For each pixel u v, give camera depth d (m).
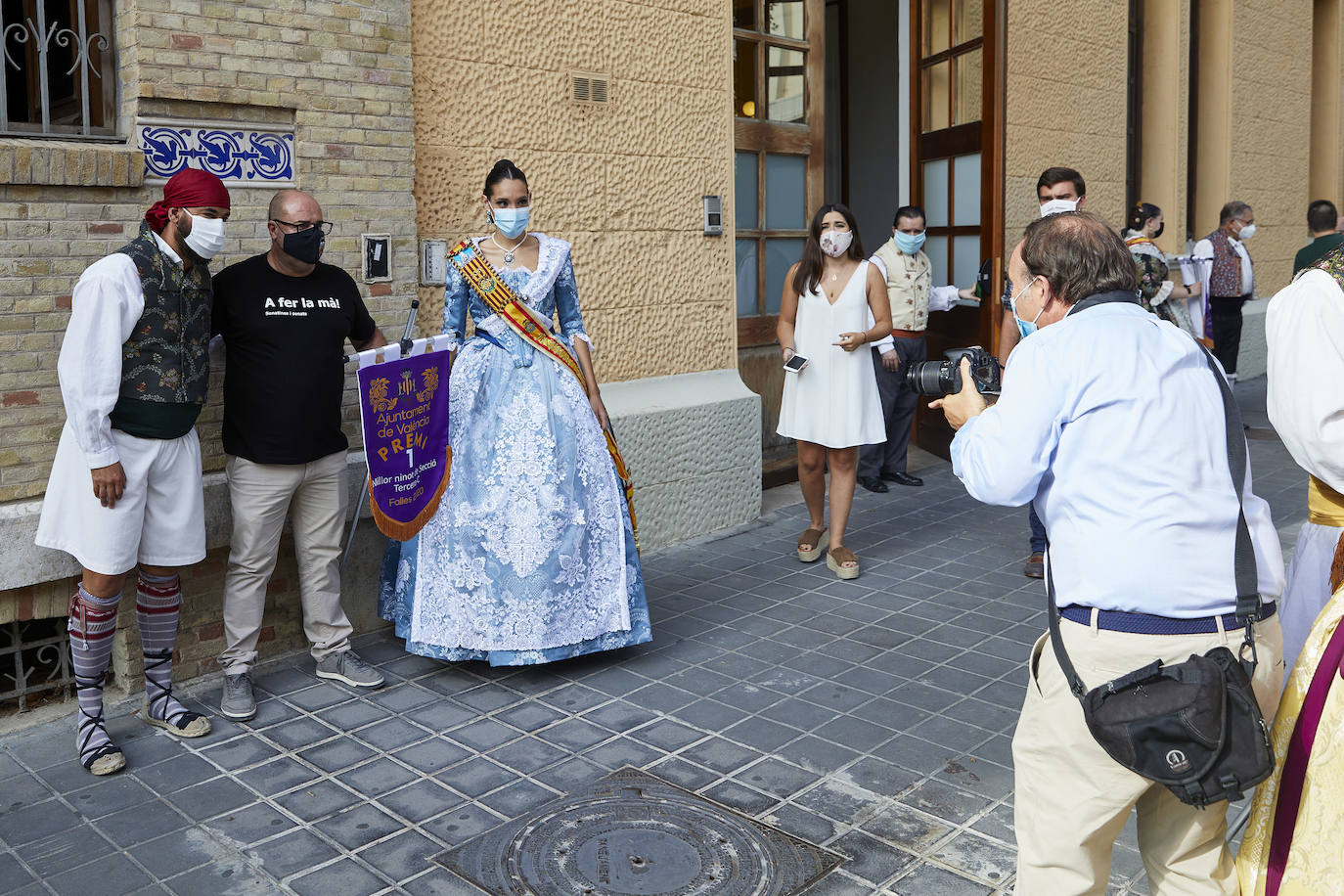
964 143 7.93
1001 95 7.54
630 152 5.61
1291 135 12.30
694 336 6.07
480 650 4.14
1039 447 2.19
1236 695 2.01
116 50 3.88
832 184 11.73
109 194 3.78
